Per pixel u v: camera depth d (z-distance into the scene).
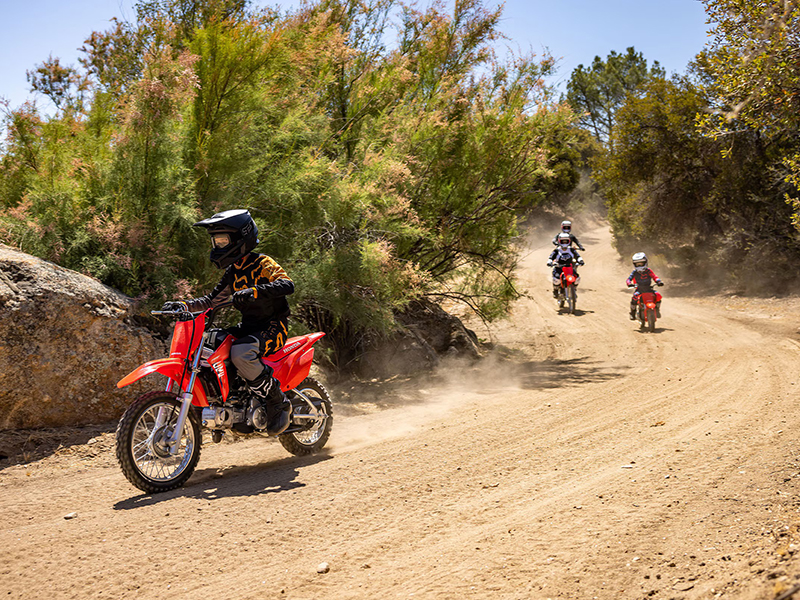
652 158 25.22
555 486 4.43
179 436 4.66
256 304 5.08
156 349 6.73
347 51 9.66
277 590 3.07
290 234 8.45
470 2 11.41
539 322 16.44
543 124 11.49
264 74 8.14
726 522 3.45
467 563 3.24
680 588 2.74
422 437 6.12
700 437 5.47
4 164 7.64
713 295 20.69
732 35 7.04
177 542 3.71
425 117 10.38
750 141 21.41
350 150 10.38
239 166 7.85
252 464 5.46
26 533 4.00
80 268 6.90
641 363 10.34
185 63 7.13
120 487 4.91
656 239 29.27
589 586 2.88
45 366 6.07
